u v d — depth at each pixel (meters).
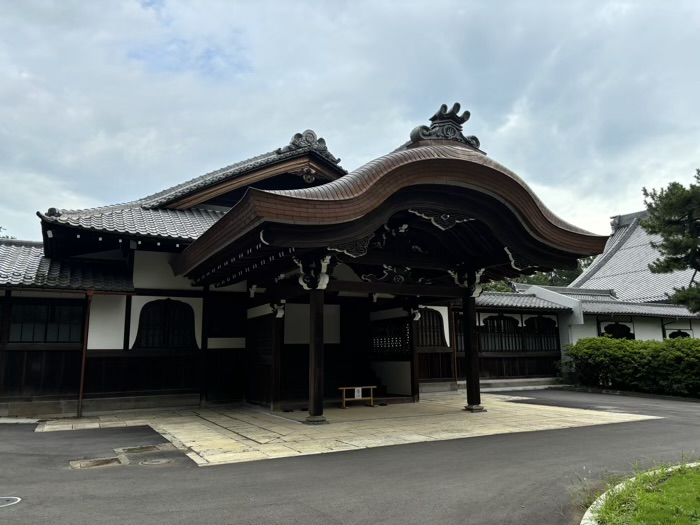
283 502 5.13
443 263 12.10
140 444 8.28
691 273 29.06
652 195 17.81
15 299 11.57
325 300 14.62
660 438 8.78
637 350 18.41
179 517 4.68
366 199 8.70
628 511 4.64
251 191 7.63
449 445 8.05
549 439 8.61
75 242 12.82
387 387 14.98
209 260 10.74
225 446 8.01
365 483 5.81
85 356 11.78
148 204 14.32
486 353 20.08
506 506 5.03
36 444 8.34
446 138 10.62
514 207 10.00
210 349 13.38
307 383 14.59
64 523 4.53
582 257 11.48
